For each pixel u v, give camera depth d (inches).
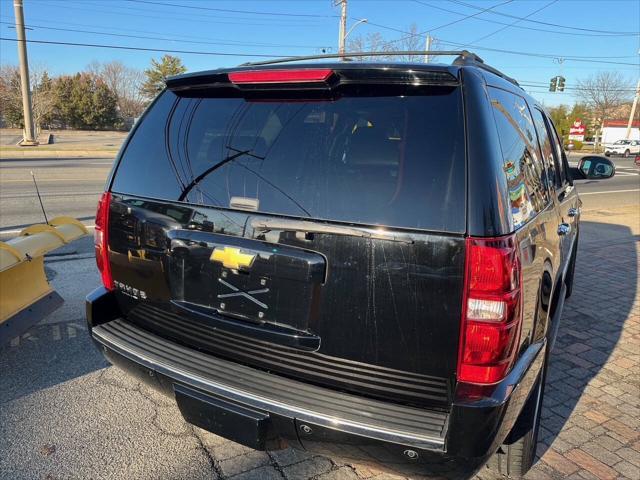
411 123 77.6
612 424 125.3
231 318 88.2
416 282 72.7
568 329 183.8
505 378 74.6
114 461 104.3
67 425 115.2
